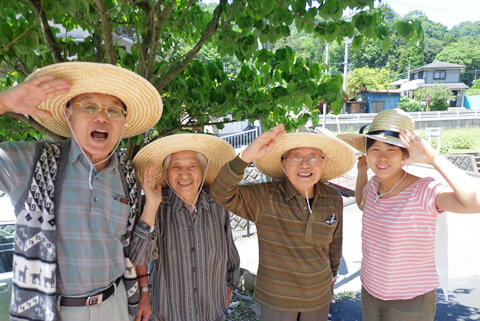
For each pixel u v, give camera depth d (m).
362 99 40.28
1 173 1.65
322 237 2.38
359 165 2.81
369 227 2.42
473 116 27.94
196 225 2.25
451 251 6.24
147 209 1.99
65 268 1.74
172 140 2.15
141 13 2.96
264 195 2.37
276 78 2.79
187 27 3.29
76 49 2.69
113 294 1.91
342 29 2.47
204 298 2.26
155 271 2.26
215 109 2.87
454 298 4.49
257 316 3.97
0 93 1.52
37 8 1.94
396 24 2.40
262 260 2.42
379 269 2.32
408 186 2.27
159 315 2.23
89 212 1.79
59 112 1.94
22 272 1.68
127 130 2.18
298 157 2.33
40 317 1.70
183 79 2.66
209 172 2.53
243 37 2.61
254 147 1.99
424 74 59.78
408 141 2.04
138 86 1.83
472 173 14.20
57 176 1.76
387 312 2.37
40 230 1.69
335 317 4.04
